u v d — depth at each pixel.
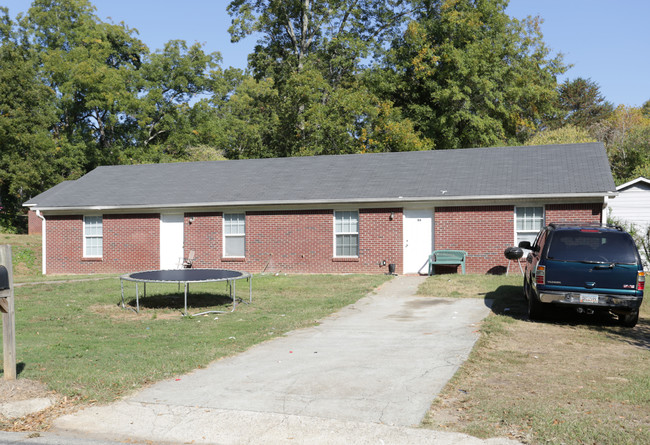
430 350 8.02
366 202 20.19
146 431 5.10
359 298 14.14
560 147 22.19
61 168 42.78
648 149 35.91
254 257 21.66
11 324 6.42
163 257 22.78
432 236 20.05
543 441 4.59
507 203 19.16
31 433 5.09
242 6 39.53
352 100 34.72
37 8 44.47
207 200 21.78
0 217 41.56
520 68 35.66
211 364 7.32
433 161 22.86
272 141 41.12
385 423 5.07
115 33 47.81
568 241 10.34
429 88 36.22
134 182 25.00
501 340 8.84
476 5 36.41
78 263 23.55
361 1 40.41
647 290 14.62
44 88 39.94
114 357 7.64
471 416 5.21
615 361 7.49
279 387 6.22
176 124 47.34
